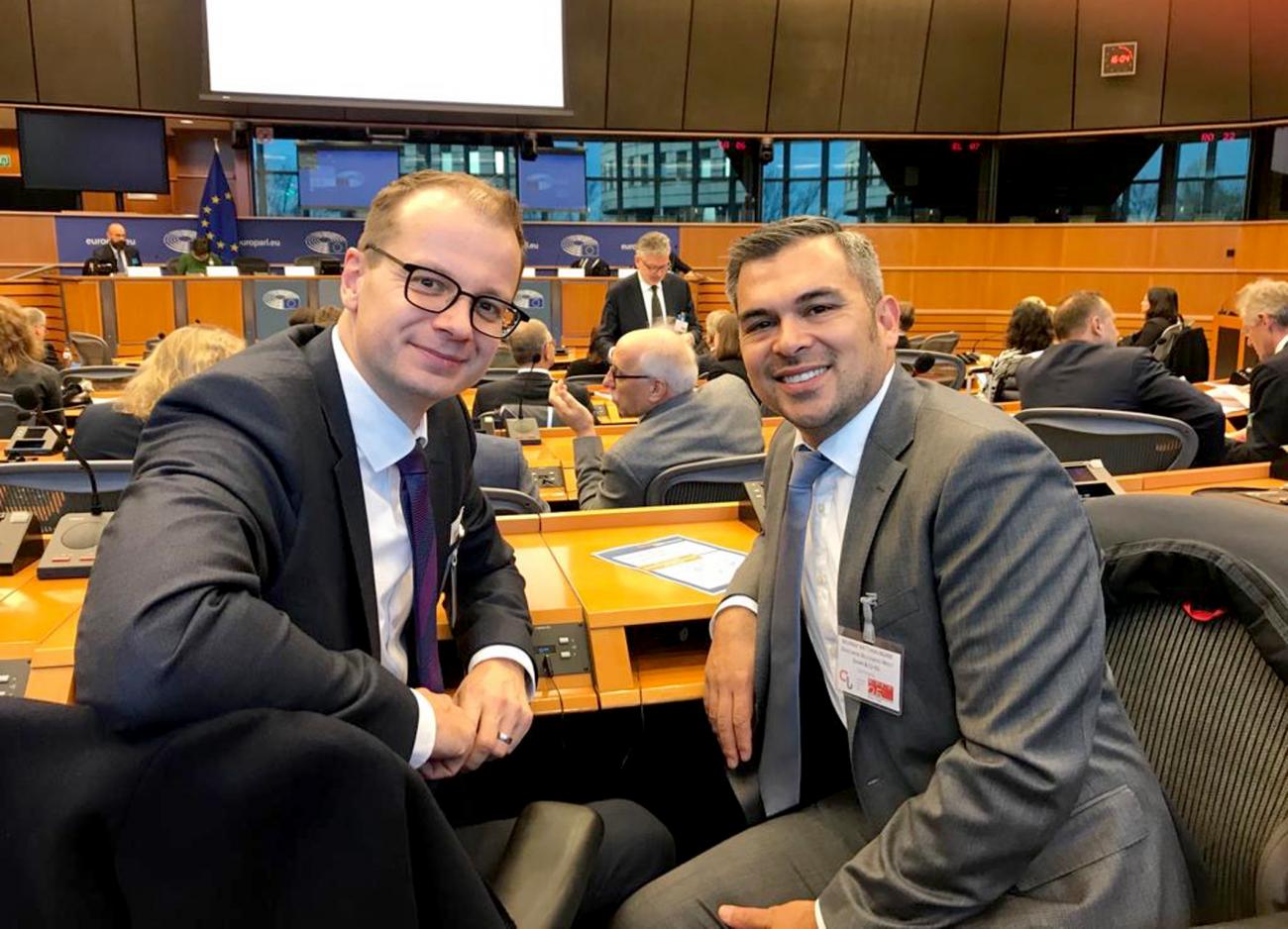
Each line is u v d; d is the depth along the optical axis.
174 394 1.02
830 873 1.25
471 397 4.42
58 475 1.85
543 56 9.63
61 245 9.29
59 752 0.62
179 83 9.66
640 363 2.32
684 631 1.61
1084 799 1.05
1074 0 10.01
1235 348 7.29
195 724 0.63
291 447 1.02
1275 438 3.24
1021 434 1.12
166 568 0.83
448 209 1.07
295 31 9.06
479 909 0.70
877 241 11.12
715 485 2.23
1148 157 10.39
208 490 0.92
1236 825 1.02
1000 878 1.02
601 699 1.43
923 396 1.24
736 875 1.25
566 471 2.99
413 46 9.32
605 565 1.71
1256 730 1.03
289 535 1.03
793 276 1.21
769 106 10.59
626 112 10.47
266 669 0.84
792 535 1.34
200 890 0.63
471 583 1.41
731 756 1.38
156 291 8.07
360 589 1.09
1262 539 1.07
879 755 1.22
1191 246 10.17
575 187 10.84
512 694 1.19
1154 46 9.82
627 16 10.12
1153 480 2.29
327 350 1.12
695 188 11.12
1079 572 1.07
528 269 9.76
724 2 10.17
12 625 1.33
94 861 0.62
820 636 1.34
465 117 10.26
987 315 11.02
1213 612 1.10
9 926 0.64
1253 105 9.56
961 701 1.09
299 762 0.63
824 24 10.33
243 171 10.95
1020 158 10.85
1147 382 3.08
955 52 10.40
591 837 1.01
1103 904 1.00
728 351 3.79
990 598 1.07
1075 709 1.03
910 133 10.69
